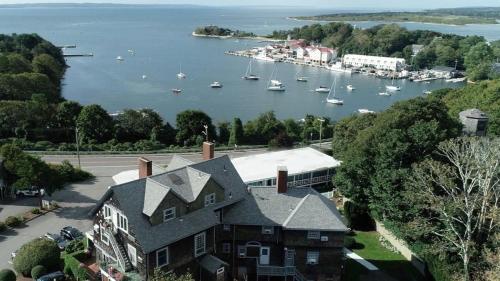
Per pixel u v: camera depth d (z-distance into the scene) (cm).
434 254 5334
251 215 5228
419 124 6412
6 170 7419
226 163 5659
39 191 6962
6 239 6088
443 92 14225
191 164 5356
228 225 5256
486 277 4497
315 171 8606
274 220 5178
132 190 4706
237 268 5384
